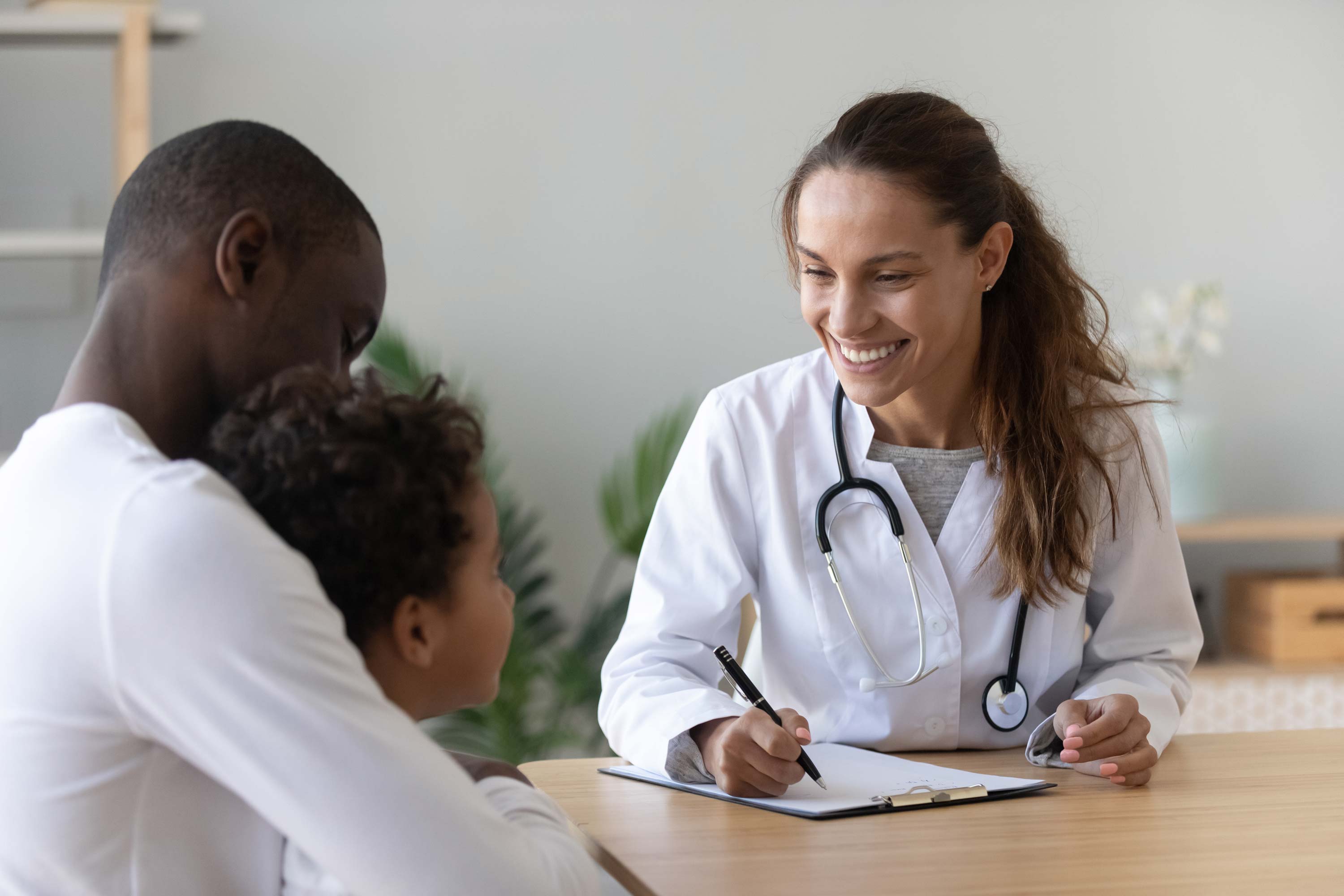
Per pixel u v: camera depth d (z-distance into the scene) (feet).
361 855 1.97
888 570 4.06
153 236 2.46
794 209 4.06
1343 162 10.46
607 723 3.84
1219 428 10.30
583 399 9.86
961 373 4.04
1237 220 10.37
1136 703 3.54
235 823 2.14
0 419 9.06
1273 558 10.28
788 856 2.76
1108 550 4.20
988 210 3.74
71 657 1.96
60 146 9.13
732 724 3.34
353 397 2.35
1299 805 3.18
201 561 1.94
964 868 2.66
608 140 9.87
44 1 8.67
